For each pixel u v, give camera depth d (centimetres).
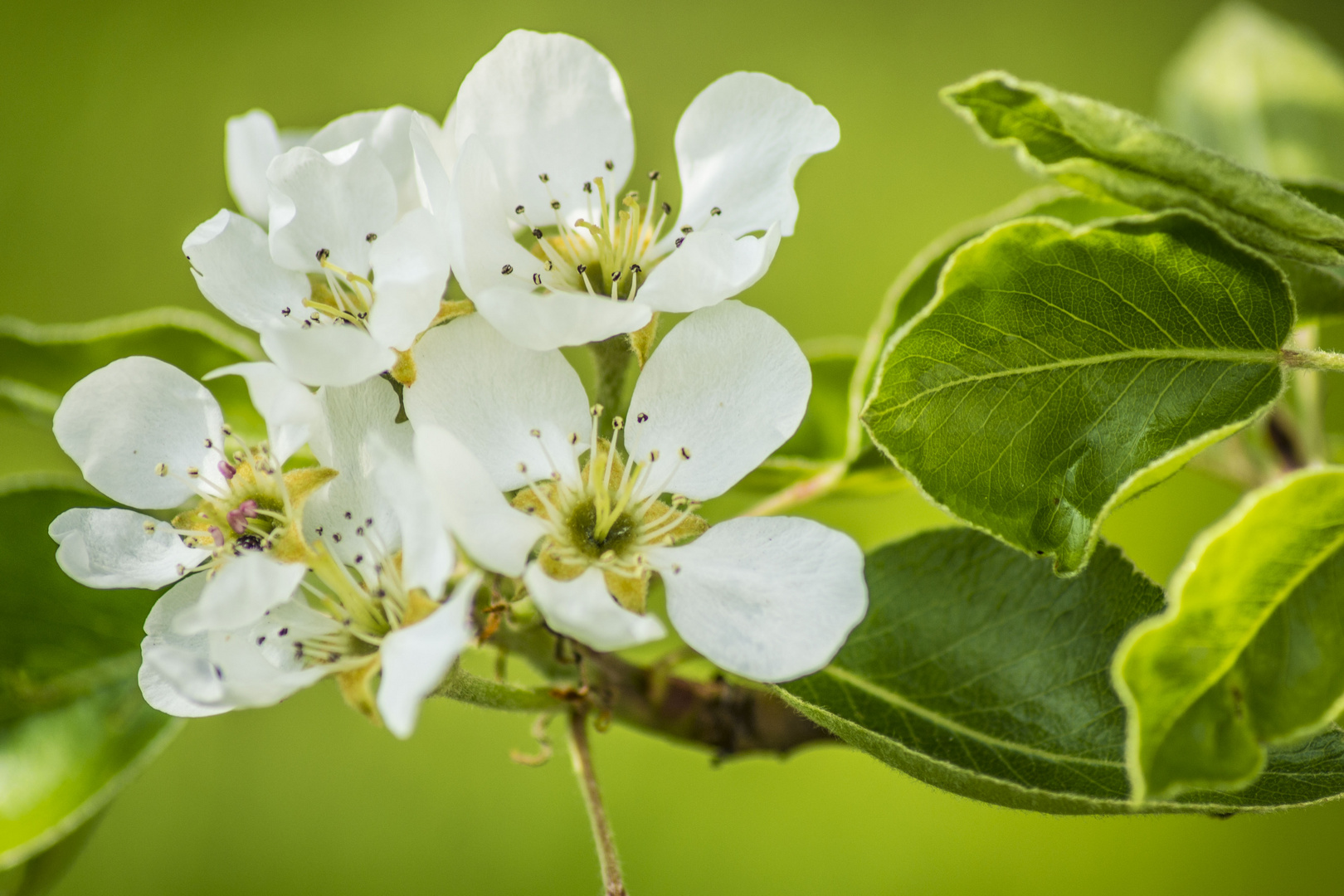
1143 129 30
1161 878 53
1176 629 28
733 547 30
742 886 53
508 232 31
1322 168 37
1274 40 38
